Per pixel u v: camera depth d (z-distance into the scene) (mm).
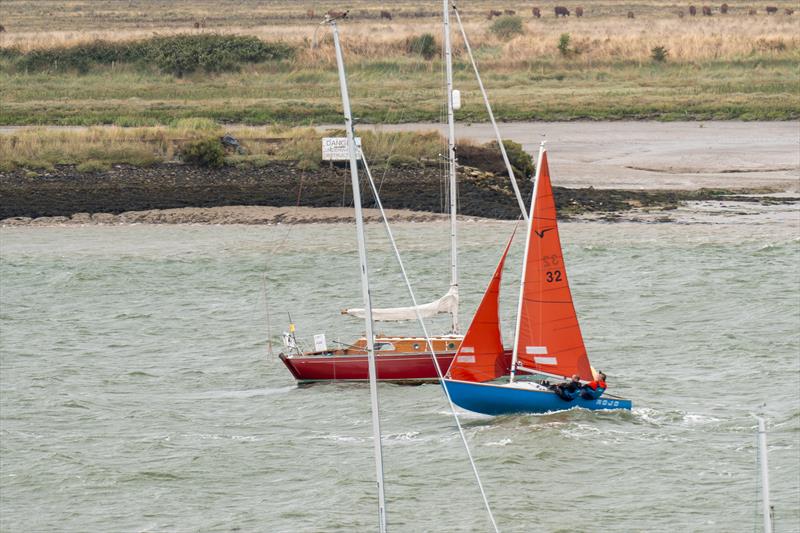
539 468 126188
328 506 118188
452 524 113125
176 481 126312
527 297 142125
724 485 121062
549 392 141750
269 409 151250
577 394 142125
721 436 135500
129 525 115438
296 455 133250
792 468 125250
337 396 156000
